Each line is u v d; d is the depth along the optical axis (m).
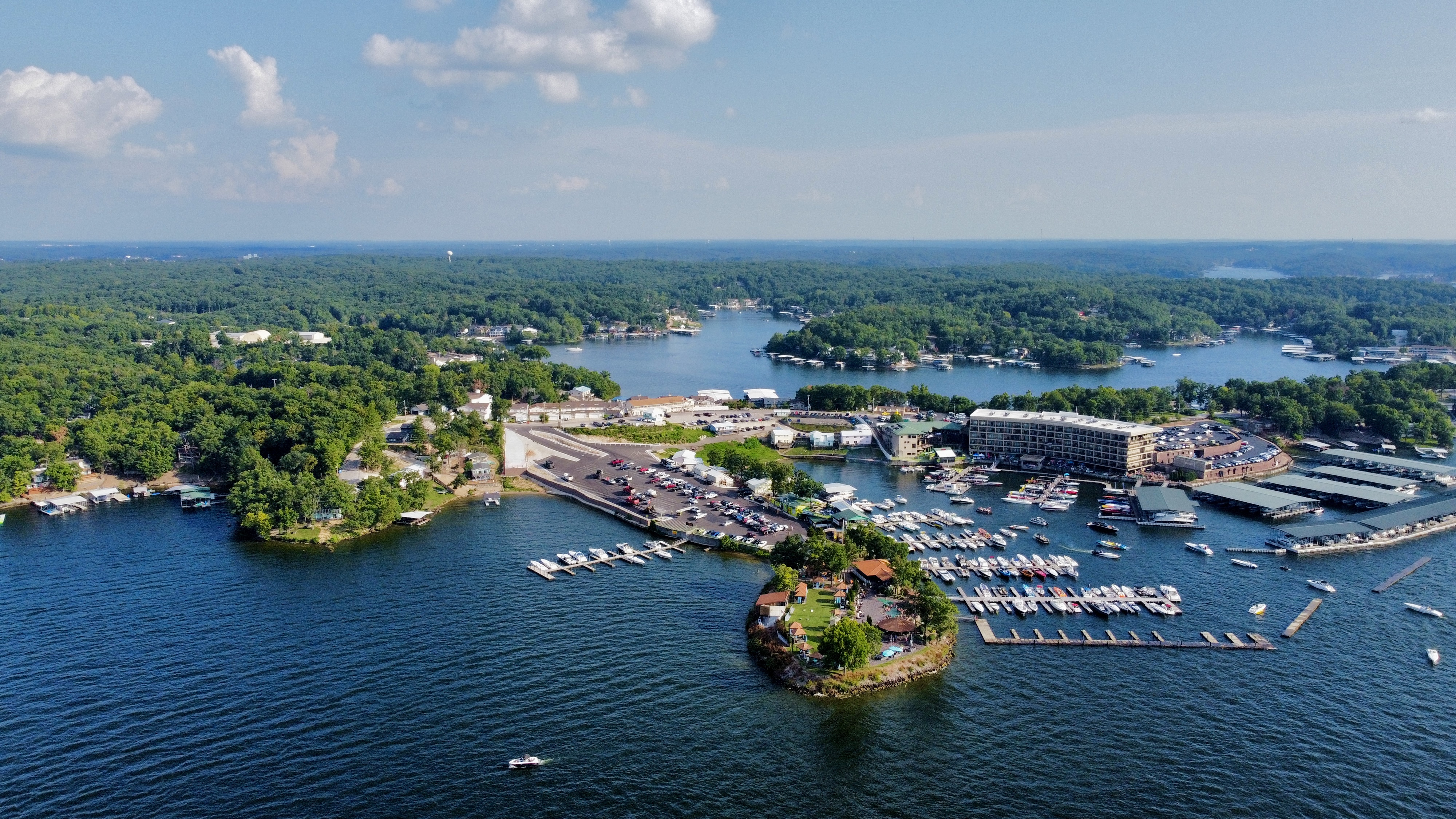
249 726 192.62
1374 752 188.88
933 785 175.88
